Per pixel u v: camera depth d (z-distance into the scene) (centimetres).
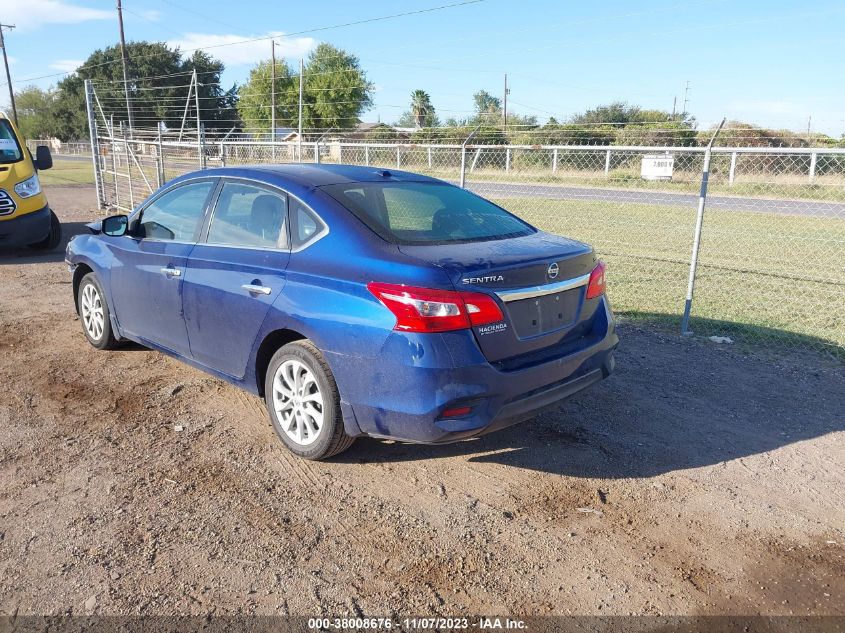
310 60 5091
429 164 1859
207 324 417
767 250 1195
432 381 308
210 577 277
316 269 350
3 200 990
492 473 372
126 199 1812
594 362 377
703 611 264
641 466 383
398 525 319
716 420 448
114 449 390
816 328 671
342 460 382
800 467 384
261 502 336
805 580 285
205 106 6225
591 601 269
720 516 333
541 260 343
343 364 333
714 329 666
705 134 2377
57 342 590
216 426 423
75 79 7512
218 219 423
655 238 1320
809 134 2077
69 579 274
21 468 366
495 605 266
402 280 313
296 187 385
